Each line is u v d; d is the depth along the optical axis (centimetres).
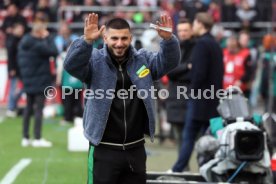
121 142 1414
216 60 2186
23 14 4738
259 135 1683
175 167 2198
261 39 4319
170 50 1409
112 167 1409
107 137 1412
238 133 1677
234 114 1806
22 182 2203
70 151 2812
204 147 1886
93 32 1356
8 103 3959
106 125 1409
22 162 2553
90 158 1422
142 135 1443
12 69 3850
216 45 2198
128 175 1434
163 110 3369
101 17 4097
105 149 1413
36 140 2914
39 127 2908
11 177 2278
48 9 4638
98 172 1412
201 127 2197
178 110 2398
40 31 2850
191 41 2388
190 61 2362
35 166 2478
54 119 3856
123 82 1409
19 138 3139
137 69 1416
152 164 2569
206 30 2211
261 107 3819
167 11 4178
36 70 2862
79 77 1398
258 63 3853
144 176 1441
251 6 4419
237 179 1730
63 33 3728
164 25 1402
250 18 4406
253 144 1688
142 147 1445
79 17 4512
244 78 3173
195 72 2169
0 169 2420
